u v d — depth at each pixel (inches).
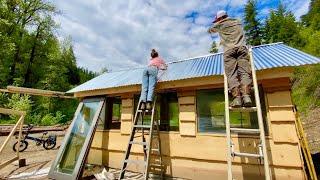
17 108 818.2
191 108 241.1
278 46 245.4
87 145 260.5
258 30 1734.7
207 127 231.6
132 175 255.9
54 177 256.5
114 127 318.0
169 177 241.8
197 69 244.2
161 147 253.4
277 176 190.1
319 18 1305.4
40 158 368.2
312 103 652.1
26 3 1054.4
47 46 1193.4
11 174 271.7
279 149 191.6
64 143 281.1
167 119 260.5
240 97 159.2
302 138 202.5
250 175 201.3
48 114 944.3
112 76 343.0
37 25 1137.4
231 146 150.9
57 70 1216.8
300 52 203.9
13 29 1023.0
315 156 256.8
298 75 717.9
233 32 176.6
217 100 230.1
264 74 195.5
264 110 204.2
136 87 266.2
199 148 229.9
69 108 1138.0
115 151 289.7
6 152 418.0
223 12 189.6
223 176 214.5
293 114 190.1
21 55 1087.6
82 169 249.9
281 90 196.5
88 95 318.0
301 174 181.5
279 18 1715.1
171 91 258.8
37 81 1186.0
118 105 354.6
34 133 629.3
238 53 169.2
